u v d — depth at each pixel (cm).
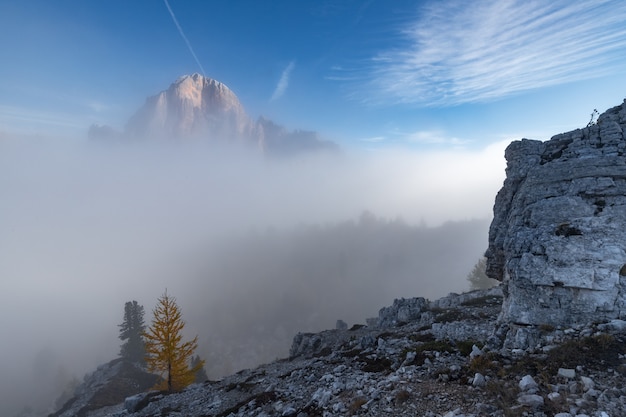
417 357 1655
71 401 4934
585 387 1010
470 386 1186
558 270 1622
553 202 1944
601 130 2120
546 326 1537
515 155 2497
